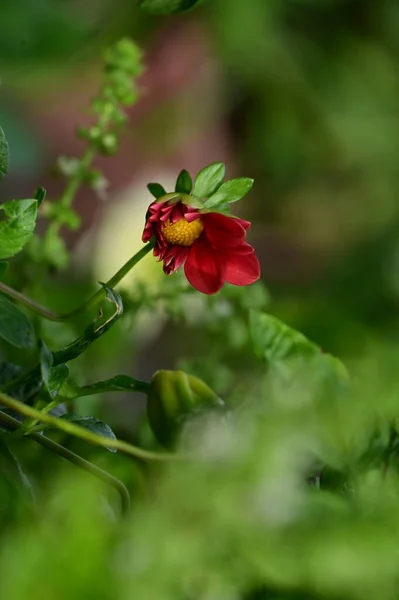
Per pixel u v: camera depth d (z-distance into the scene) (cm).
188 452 91
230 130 359
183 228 107
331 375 99
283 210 361
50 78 267
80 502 82
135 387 103
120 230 293
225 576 83
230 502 83
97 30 282
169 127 347
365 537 83
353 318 184
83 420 100
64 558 81
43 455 102
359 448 91
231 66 348
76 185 138
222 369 131
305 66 351
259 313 102
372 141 354
